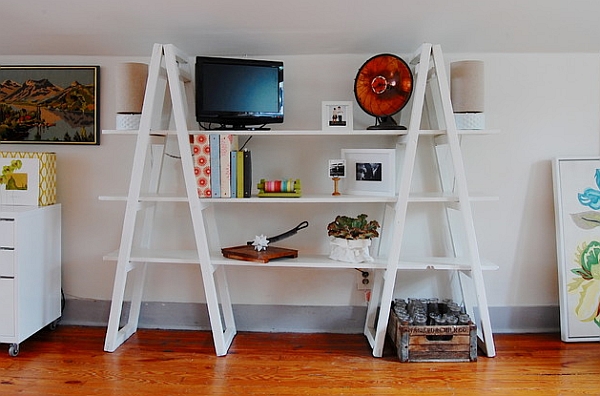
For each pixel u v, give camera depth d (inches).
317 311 116.7
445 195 104.2
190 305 117.8
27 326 103.2
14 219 99.4
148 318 118.5
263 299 117.3
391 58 104.3
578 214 110.6
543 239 114.8
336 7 96.3
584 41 107.6
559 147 113.5
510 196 114.3
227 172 100.9
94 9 98.3
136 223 117.0
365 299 116.1
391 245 102.5
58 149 116.6
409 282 115.9
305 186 114.6
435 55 99.2
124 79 102.7
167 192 115.3
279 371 95.4
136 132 100.6
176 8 97.3
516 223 114.7
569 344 108.3
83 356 101.6
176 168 115.0
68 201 117.4
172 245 117.0
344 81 113.2
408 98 104.0
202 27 103.2
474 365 98.0
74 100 115.0
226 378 92.4
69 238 118.0
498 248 115.2
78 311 118.8
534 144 113.3
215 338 102.3
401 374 94.3
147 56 114.7
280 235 110.1
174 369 96.0
